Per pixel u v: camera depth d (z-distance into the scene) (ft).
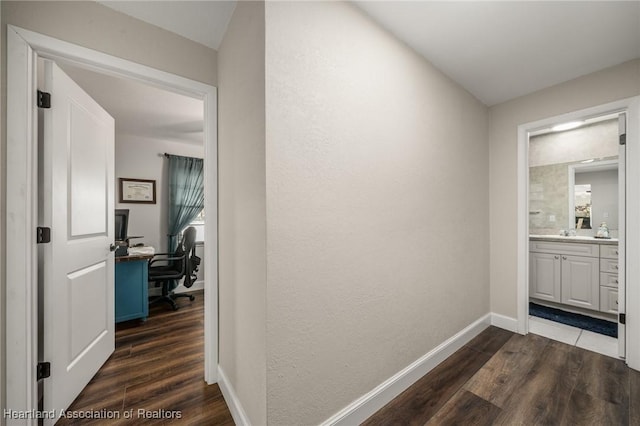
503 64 6.28
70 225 4.93
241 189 4.31
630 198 6.12
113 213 6.62
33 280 4.00
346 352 4.34
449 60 6.10
